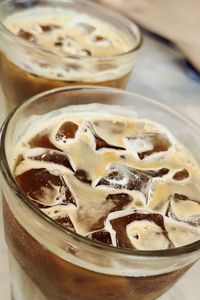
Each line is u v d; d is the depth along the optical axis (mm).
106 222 187
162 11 428
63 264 179
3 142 195
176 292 242
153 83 385
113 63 296
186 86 392
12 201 184
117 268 174
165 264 178
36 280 199
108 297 187
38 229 176
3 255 238
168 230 193
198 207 210
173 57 422
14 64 293
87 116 242
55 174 201
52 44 318
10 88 308
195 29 423
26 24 336
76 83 294
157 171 221
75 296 191
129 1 433
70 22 351
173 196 210
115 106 248
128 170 213
